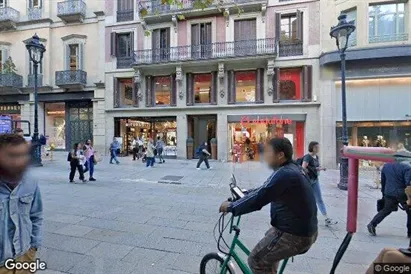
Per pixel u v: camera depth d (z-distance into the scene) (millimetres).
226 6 18109
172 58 19359
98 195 8133
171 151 19562
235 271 2893
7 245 2039
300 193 2328
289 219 2359
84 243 4598
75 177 11445
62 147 22203
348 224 2260
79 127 21812
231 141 18453
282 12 17672
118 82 20766
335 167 16078
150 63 19141
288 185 2312
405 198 4926
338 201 7902
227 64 18359
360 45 15141
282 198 2359
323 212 5746
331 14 16219
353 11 15539
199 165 14430
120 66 20688
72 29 21719
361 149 2158
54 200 7453
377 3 14938
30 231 2215
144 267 3816
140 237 4891
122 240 4746
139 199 7707
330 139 16203
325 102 16344
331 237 5070
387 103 15344
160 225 5531
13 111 22484
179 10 18859
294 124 17422
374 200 7977
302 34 17328
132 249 4391
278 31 17734
